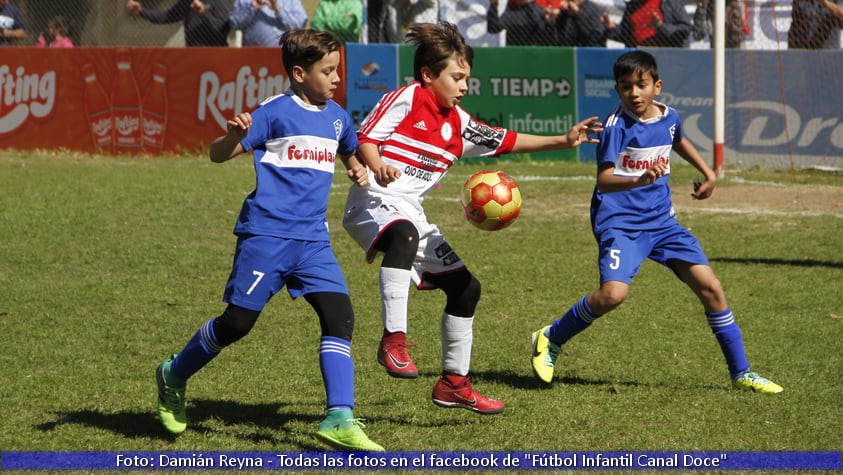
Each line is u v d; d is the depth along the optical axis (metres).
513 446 14.94
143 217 36.31
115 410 16.66
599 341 21.48
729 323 17.86
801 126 52.03
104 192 41.47
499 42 57.03
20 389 17.72
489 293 26.48
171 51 55.09
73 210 37.28
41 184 43.47
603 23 55.00
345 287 14.68
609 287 17.61
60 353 20.25
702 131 53.28
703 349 20.83
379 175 15.35
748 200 42.12
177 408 15.03
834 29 51.50
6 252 30.20
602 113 54.53
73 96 56.53
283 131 14.36
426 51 16.14
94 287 26.31
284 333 22.09
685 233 18.28
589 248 32.59
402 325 15.34
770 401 17.14
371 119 16.06
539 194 43.44
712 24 52.00
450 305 16.05
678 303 25.06
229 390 17.88
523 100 54.41
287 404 17.11
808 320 23.27
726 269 29.38
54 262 29.25
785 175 50.59
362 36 55.78
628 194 18.06
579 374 19.09
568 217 38.22
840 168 51.34
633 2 54.62
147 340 21.53
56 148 57.06
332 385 14.05
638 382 18.53
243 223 14.45
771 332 22.17
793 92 51.97
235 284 14.37
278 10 56.62
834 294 26.02
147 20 62.38
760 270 29.17
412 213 16.14
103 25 63.00
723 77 48.12
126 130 56.22
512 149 16.94
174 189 42.62
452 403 16.16
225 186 43.88
